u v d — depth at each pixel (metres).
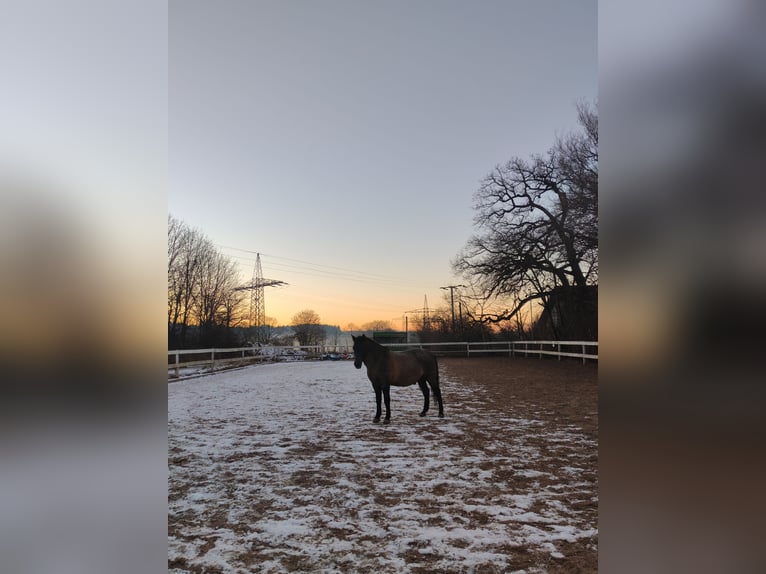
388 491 3.97
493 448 5.40
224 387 12.46
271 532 3.19
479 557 2.78
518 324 27.52
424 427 6.72
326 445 5.68
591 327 20.20
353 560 2.78
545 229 21.41
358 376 15.89
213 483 4.25
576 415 7.50
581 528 3.15
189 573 2.65
